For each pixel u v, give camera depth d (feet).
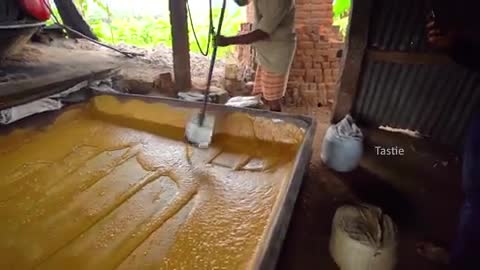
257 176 6.68
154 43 20.79
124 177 6.54
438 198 7.36
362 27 8.32
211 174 6.71
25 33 7.66
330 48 12.19
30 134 7.39
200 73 13.21
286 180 5.99
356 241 4.91
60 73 8.32
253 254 4.84
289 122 7.52
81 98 8.67
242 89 12.05
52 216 5.50
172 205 5.85
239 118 7.86
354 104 10.23
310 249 5.86
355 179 7.98
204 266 4.69
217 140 7.91
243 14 20.02
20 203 5.72
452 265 5.14
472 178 4.75
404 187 7.73
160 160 7.09
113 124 8.38
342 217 5.45
